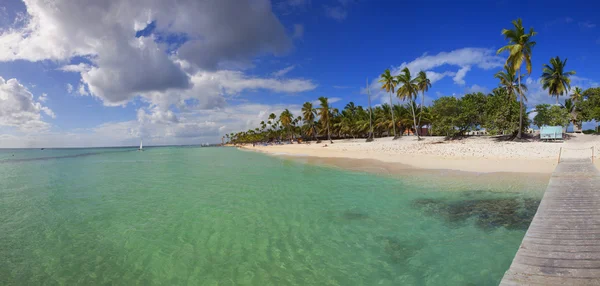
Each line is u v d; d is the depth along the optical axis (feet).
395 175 64.18
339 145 195.31
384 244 26.27
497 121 126.41
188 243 27.55
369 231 29.63
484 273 20.49
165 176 77.92
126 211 39.65
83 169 105.50
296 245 26.61
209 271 22.11
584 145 93.66
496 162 72.28
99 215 38.01
